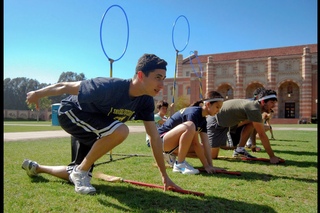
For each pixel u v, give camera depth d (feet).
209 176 10.81
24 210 6.46
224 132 15.75
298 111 144.77
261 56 160.15
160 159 8.71
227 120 14.93
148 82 7.80
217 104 11.99
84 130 8.38
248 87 152.87
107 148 8.13
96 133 8.16
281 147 22.90
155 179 10.19
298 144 25.67
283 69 143.23
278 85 143.84
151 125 8.89
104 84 7.92
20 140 28.12
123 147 22.16
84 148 9.09
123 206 6.85
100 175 10.00
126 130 8.18
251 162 14.66
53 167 9.53
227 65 153.69
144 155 16.75
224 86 156.76
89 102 7.98
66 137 32.83
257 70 148.15
